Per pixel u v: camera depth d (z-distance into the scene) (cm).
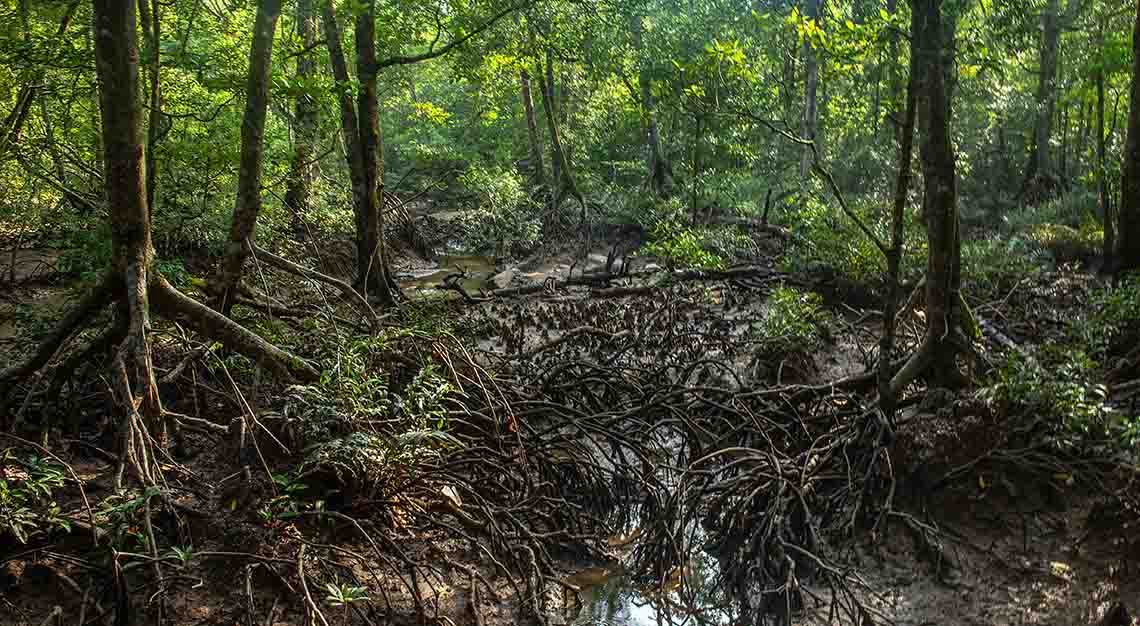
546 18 1884
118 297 748
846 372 1071
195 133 1333
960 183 2505
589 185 2723
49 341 745
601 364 1031
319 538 617
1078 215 1989
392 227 2184
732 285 1553
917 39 773
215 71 1102
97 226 1109
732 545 745
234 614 550
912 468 741
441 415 716
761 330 1124
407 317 1214
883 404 797
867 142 2703
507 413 820
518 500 747
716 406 898
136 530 570
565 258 2145
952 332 834
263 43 939
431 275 1984
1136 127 1377
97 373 791
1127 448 704
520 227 2292
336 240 1852
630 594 695
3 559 545
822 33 859
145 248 754
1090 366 829
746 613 667
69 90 1241
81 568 558
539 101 3247
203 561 579
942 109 798
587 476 836
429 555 647
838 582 629
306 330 1000
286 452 645
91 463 733
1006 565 653
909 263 1395
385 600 575
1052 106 2420
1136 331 988
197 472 673
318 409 660
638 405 969
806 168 2331
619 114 3105
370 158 1386
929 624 606
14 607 529
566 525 768
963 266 1403
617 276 1694
